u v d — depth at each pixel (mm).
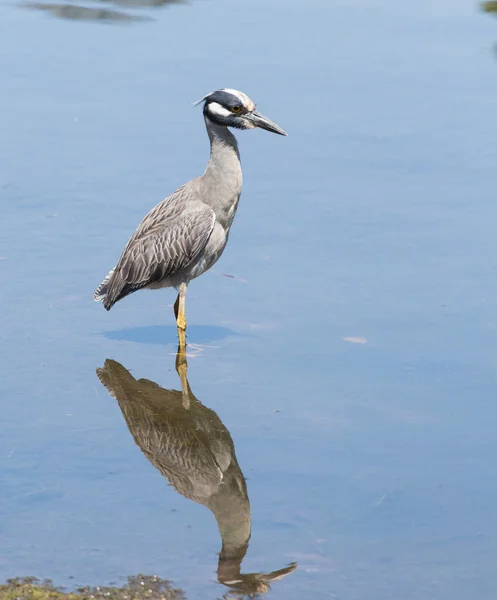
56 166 18703
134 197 17594
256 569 9109
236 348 13539
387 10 28062
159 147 19516
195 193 14047
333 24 26766
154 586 8797
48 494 10305
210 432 11617
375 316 14164
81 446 11305
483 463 10961
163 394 12484
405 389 12469
